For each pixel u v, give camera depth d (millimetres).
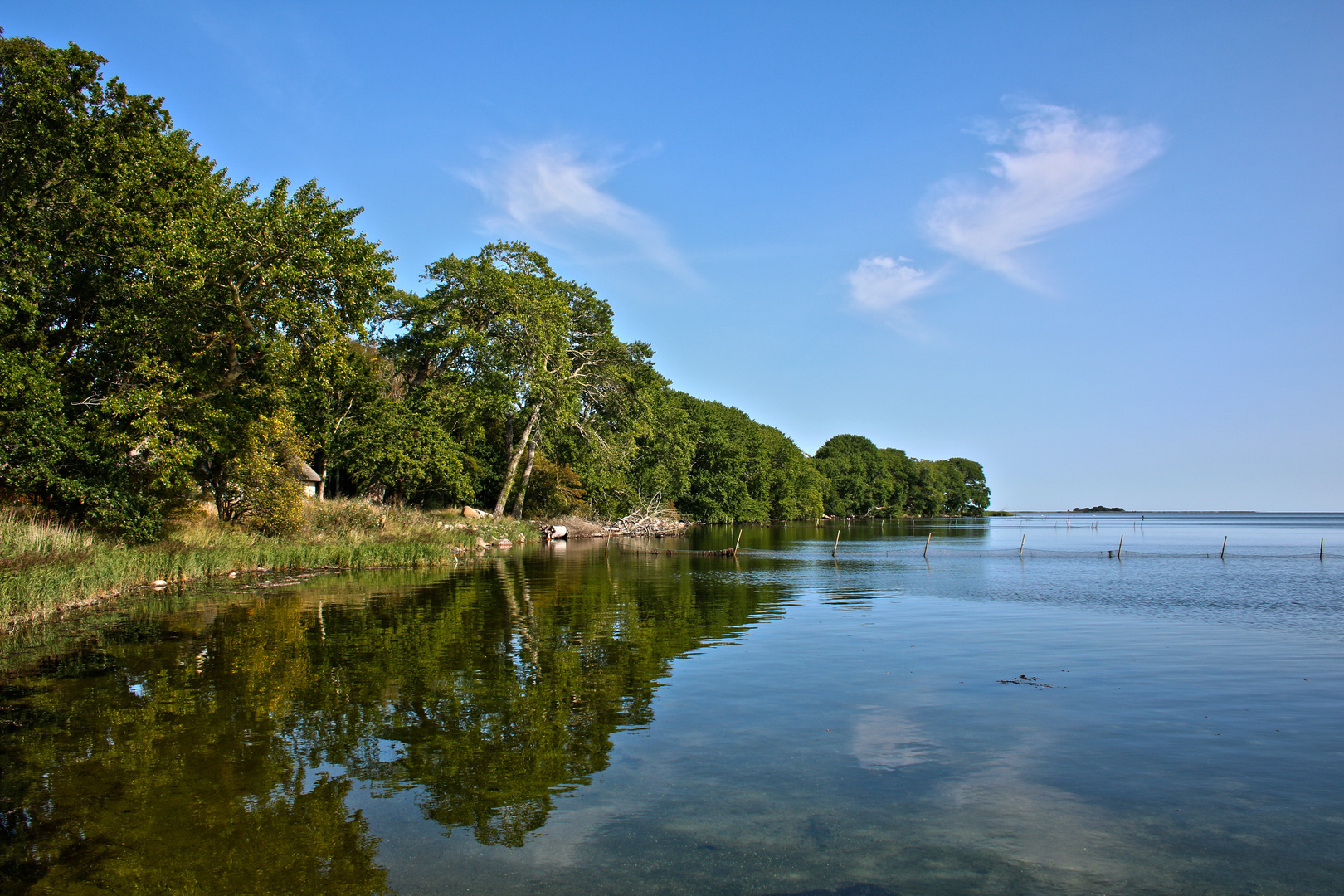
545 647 12898
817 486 109375
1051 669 11453
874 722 8688
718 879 5160
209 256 22562
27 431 20266
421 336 49844
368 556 28672
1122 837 5816
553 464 59750
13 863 5383
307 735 8109
